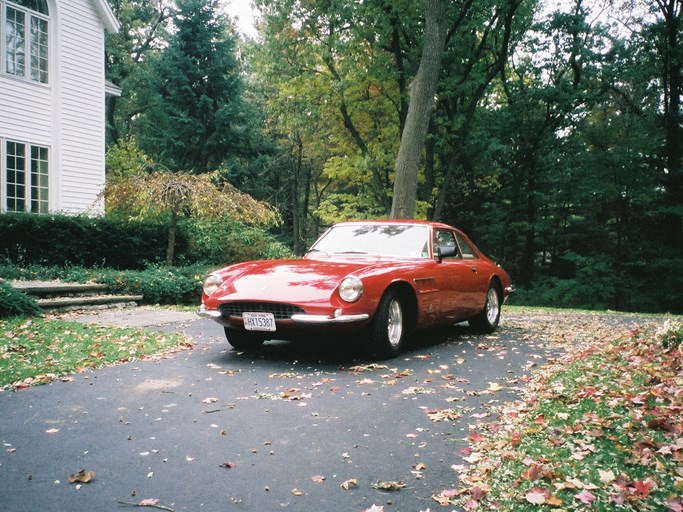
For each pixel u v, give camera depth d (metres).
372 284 5.42
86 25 16.14
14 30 14.24
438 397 4.36
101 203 16.44
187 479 2.84
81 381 4.79
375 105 20.17
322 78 19.66
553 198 23.00
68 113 15.61
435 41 13.35
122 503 2.57
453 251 6.49
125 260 13.79
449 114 20.66
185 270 12.98
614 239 24.28
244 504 2.58
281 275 5.67
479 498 2.60
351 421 3.76
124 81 34.38
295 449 3.25
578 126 21.75
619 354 5.69
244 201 14.31
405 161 13.39
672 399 3.86
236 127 28.80
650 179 20.81
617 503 2.49
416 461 3.08
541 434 3.41
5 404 4.09
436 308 6.44
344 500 2.62
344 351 6.25
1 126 13.88
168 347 6.34
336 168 21.73
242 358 5.83
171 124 27.88
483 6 18.48
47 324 7.35
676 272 21.19
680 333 5.79
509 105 22.33
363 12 17.80
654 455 2.99
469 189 23.67
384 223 7.12
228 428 3.60
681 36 21.38
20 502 2.57
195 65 27.52
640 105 23.91
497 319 8.17
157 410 3.97
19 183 14.38
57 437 3.42
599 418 3.59
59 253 12.41
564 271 27.30
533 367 5.48
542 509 2.49
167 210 14.13
